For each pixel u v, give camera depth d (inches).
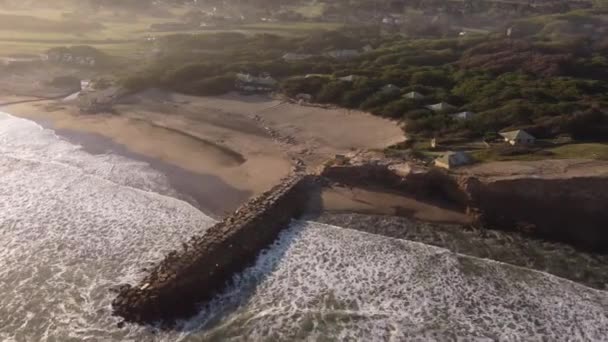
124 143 2251.5
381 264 1315.2
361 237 1446.9
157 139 2301.9
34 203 1635.1
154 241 1417.3
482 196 1566.2
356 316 1123.3
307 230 1481.3
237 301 1171.9
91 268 1294.3
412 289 1217.4
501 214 1536.7
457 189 1621.6
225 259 1272.1
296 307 1152.2
